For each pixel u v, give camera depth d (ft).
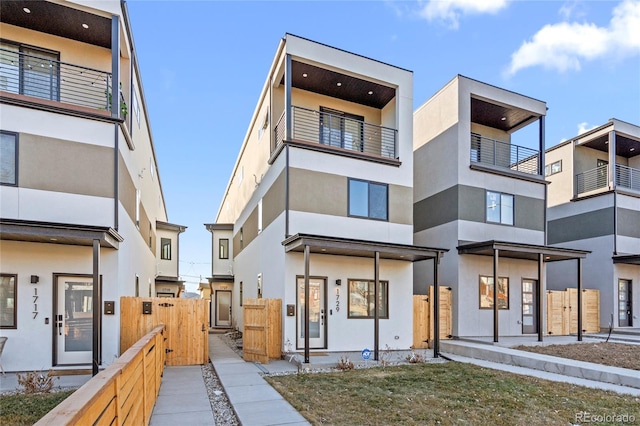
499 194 45.27
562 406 19.22
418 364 29.76
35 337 25.35
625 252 51.21
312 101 41.73
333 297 35.06
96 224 26.94
